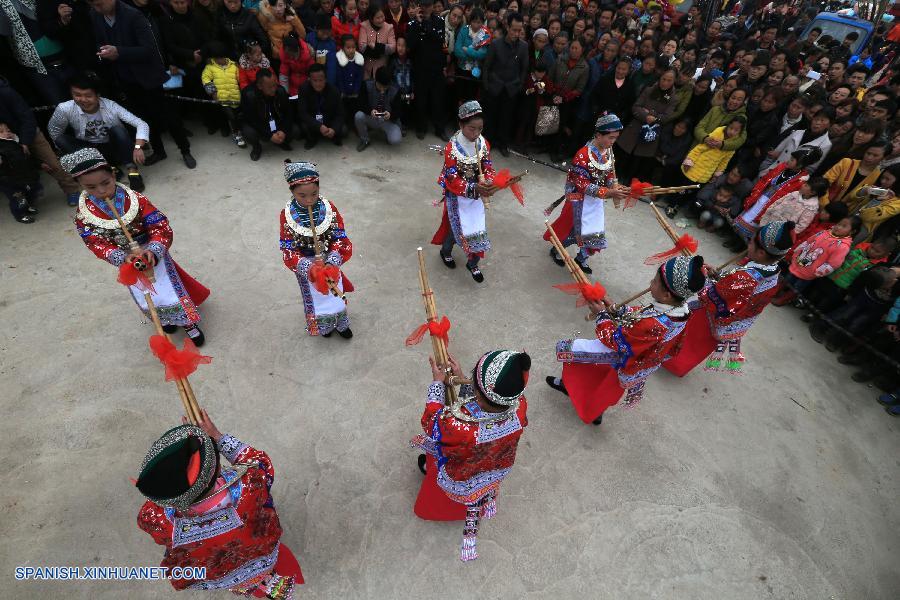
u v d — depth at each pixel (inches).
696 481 134.4
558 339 171.2
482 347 165.5
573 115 275.9
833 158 208.2
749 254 133.3
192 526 72.9
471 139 161.5
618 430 144.8
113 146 207.9
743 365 170.1
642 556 117.9
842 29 431.5
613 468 135.0
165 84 237.8
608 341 118.8
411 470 129.6
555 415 147.0
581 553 117.1
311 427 136.9
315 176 122.4
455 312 177.6
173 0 228.7
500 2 333.1
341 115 260.2
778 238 123.5
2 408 133.7
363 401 144.7
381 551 114.0
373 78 259.9
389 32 257.3
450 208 174.9
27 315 158.7
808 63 311.7
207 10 237.6
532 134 289.1
